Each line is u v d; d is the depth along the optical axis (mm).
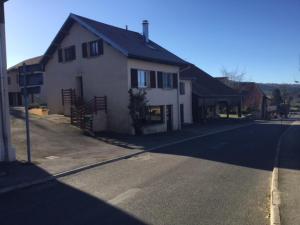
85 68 28875
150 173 12727
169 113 31906
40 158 15484
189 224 7316
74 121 25125
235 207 8477
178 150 19328
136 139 23578
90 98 28547
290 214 7477
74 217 7859
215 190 10141
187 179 11641
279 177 11469
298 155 17172
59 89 31172
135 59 27000
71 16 28844
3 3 14625
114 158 15914
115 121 26969
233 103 52188
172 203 8828
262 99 74688
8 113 14508
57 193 10016
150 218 7707
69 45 30062
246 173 12727
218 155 17359
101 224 7387
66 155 16484
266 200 9109
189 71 49062
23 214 8117
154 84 29250
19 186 10648
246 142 23688
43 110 30375
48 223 7496
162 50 33281
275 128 39531
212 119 46812
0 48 14484
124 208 8453
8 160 14430
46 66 32250
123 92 26516
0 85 14359
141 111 26938
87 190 10281
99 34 27312
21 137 20219
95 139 22047
